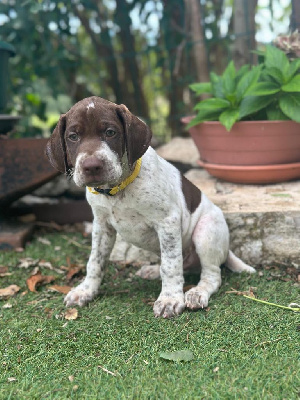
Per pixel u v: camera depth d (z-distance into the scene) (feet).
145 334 1.56
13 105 3.61
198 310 1.70
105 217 1.82
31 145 2.48
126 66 3.87
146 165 1.68
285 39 2.59
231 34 3.50
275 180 2.41
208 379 1.29
